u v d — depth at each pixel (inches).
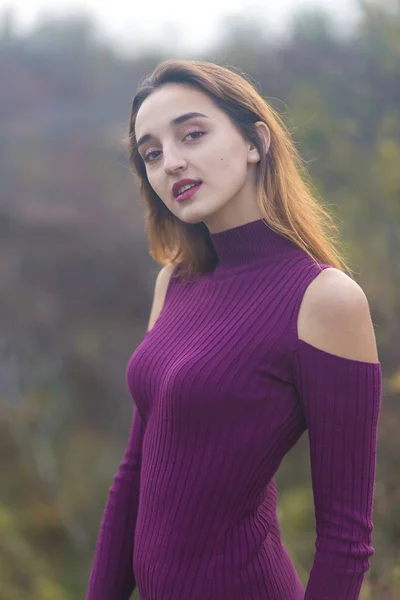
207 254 60.3
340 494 47.2
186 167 51.7
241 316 50.8
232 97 52.5
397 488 129.6
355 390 46.6
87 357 271.7
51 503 223.6
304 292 48.3
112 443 252.5
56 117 308.5
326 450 47.2
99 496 226.8
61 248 289.7
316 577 47.4
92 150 302.2
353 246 153.3
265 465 49.1
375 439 48.1
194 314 54.9
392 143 160.6
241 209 53.7
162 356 53.6
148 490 53.1
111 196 295.7
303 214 53.3
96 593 59.3
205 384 48.4
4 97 310.7
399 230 157.6
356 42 181.2
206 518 49.4
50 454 243.1
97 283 285.9
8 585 183.8
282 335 47.9
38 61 314.2
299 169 60.9
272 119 54.2
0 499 221.6
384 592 110.4
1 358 272.7
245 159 52.9
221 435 48.6
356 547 46.7
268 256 52.8
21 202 293.6
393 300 150.9
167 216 63.6
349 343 46.7
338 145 167.6
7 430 249.9
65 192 298.0
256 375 48.1
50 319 280.2
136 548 54.1
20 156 300.8
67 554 206.5
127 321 281.7
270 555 51.4
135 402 57.6
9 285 282.7
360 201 161.5
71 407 264.1
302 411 49.1
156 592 51.4
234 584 49.1
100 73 308.8
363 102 173.3
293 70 186.5
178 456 50.1
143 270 285.4
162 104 52.5
